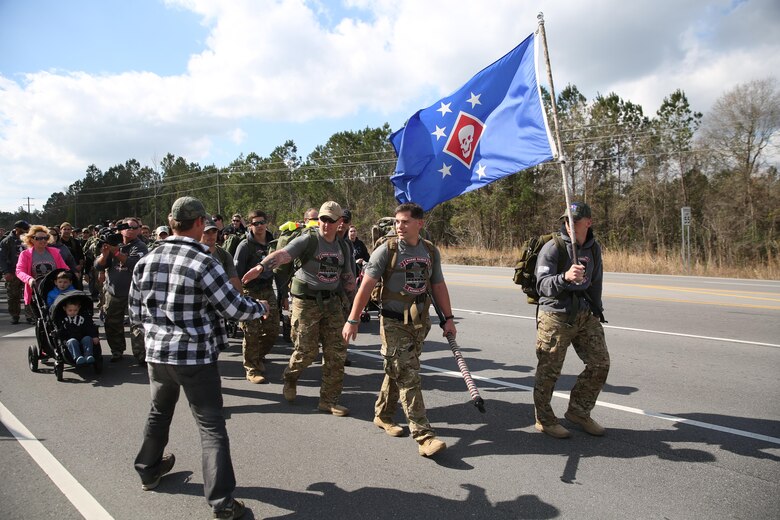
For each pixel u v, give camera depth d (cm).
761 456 384
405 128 552
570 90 3447
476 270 2162
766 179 2692
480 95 532
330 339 485
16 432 439
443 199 545
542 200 3503
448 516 307
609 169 3444
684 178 3139
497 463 377
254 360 595
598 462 377
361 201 4591
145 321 304
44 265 696
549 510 313
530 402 514
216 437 299
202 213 313
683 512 309
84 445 412
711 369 605
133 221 684
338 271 488
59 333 596
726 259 2114
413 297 392
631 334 793
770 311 996
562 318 408
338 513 311
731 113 2736
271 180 5622
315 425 456
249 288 606
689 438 417
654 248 3142
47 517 306
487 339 792
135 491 338
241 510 305
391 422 445
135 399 527
